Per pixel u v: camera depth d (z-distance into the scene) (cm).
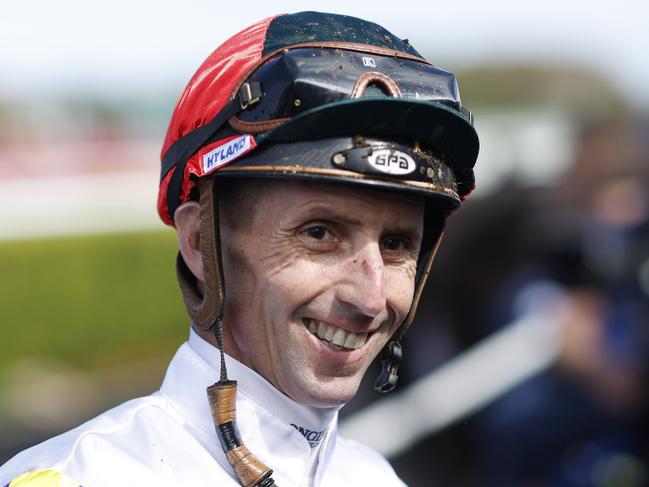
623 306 383
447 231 452
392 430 430
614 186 488
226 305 177
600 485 384
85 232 1232
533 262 430
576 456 388
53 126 1633
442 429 427
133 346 1145
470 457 432
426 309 450
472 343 442
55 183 1483
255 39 175
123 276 1148
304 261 167
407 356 451
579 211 466
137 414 177
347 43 172
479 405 420
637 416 383
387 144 163
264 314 172
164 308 1172
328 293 167
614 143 519
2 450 735
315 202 165
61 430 805
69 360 1108
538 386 396
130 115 1711
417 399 434
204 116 174
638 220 406
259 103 165
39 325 1103
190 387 180
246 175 164
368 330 171
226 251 174
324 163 161
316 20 179
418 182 166
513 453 396
